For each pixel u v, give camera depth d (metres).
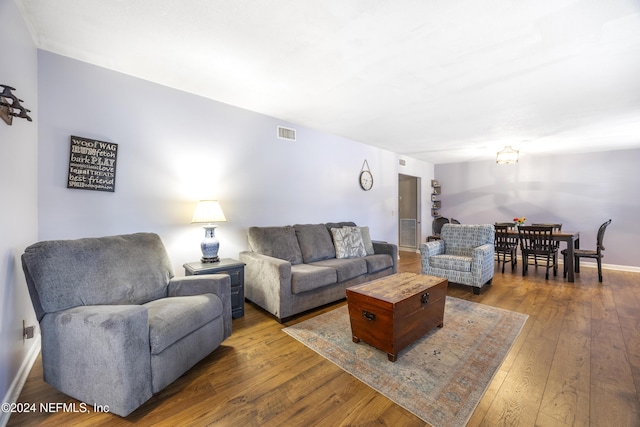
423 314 2.26
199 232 3.02
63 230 2.21
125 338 1.44
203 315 1.91
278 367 1.92
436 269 3.88
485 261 3.63
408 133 4.33
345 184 4.72
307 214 4.13
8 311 1.55
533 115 3.40
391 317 1.95
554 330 2.47
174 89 2.80
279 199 3.77
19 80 1.75
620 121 3.57
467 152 5.72
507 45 1.98
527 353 2.08
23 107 1.72
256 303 2.97
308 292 2.85
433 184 7.14
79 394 1.52
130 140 2.55
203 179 3.04
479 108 3.20
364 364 1.95
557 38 1.88
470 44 1.97
